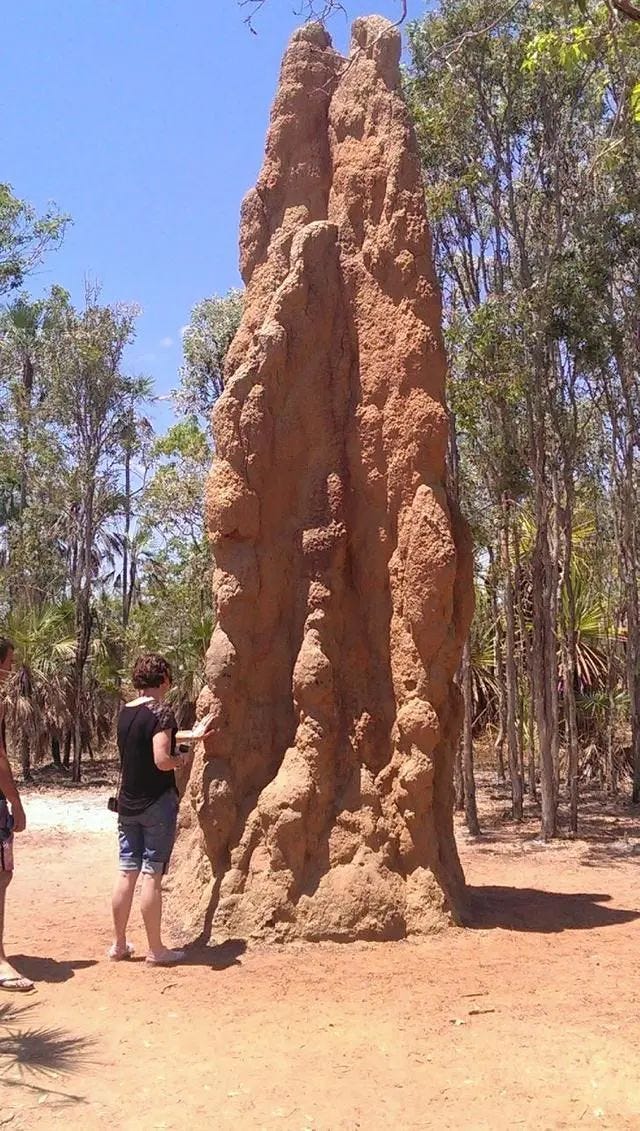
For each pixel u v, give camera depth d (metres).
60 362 24.52
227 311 25.45
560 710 20.48
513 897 8.78
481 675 22.48
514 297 14.36
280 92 8.76
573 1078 4.63
